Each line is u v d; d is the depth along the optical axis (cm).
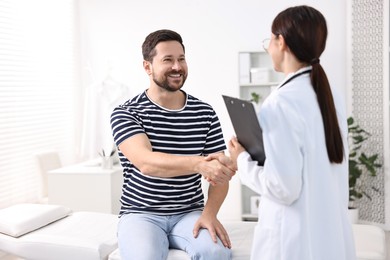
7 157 407
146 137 217
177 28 482
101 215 279
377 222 421
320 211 151
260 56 459
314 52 151
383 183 414
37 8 445
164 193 222
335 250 153
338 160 153
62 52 481
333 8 442
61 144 480
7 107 407
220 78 477
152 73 223
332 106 151
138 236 205
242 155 161
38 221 255
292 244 149
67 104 490
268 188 146
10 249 242
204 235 209
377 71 409
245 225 251
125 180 231
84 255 226
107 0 497
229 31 470
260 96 460
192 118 227
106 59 502
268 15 460
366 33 413
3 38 405
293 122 143
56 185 361
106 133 414
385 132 407
